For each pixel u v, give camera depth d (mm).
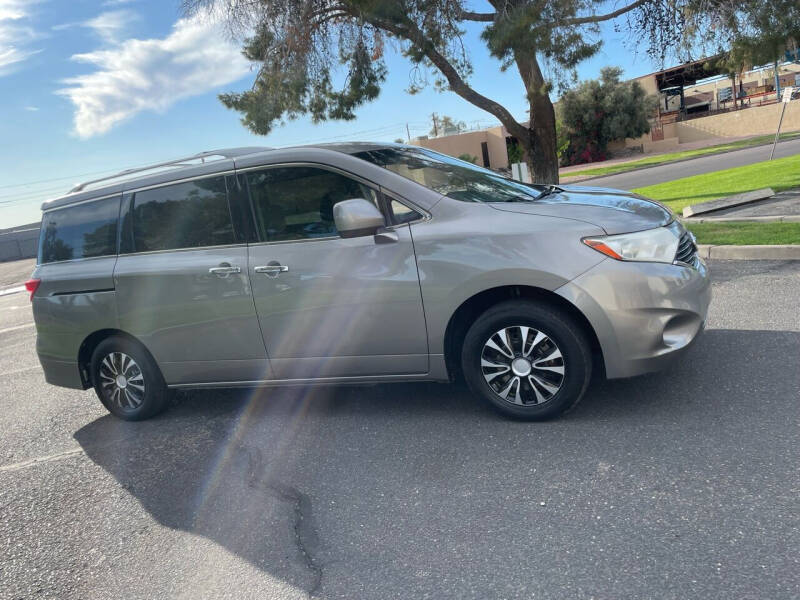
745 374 4188
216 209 4508
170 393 5066
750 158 27250
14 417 5973
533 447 3639
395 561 2818
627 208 3896
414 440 3992
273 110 13133
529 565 2641
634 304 3551
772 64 13211
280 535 3189
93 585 3049
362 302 4031
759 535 2590
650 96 51844
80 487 4156
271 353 4395
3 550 3506
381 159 4324
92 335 5094
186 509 3619
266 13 12297
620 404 4004
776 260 7336
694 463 3205
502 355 3883
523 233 3701
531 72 12430
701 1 11695
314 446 4160
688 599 2307
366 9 11008
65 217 5223
